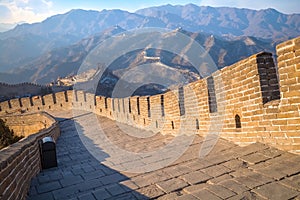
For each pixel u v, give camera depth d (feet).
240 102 18.26
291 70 13.67
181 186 12.78
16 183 12.21
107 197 12.68
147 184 13.62
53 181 16.78
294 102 13.84
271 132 15.57
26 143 16.38
